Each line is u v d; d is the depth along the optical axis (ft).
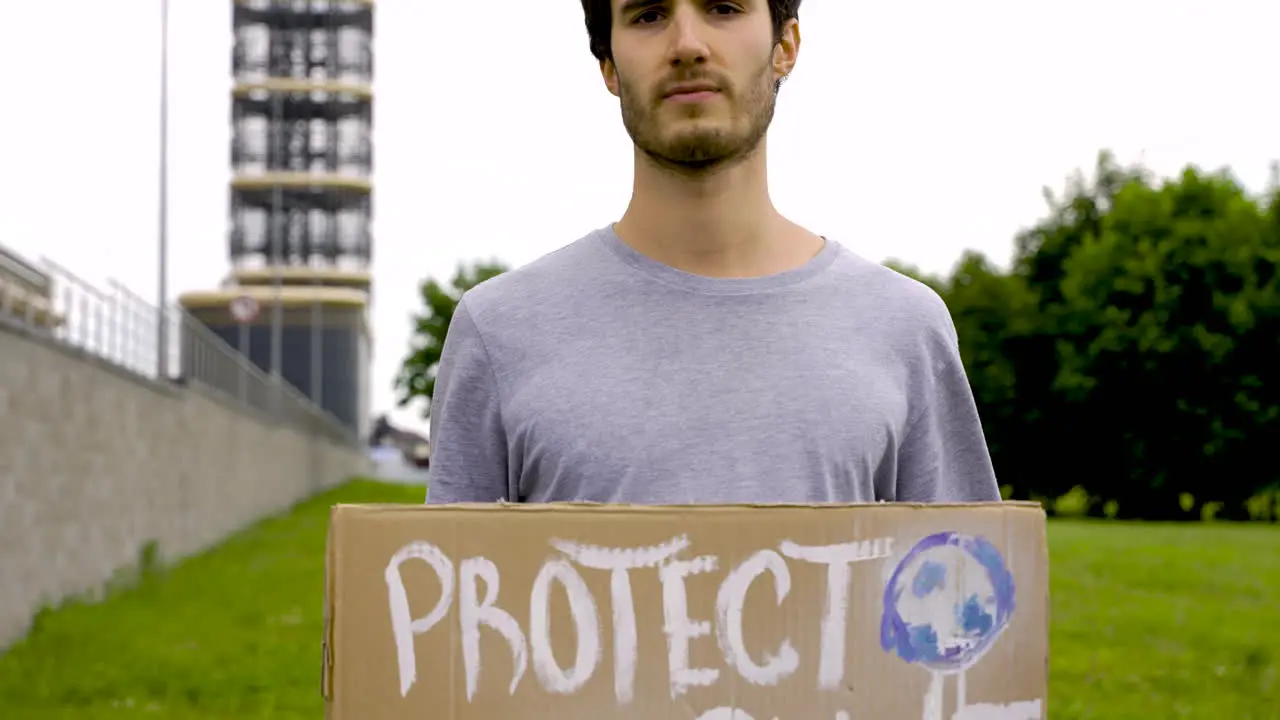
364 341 182.09
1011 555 5.62
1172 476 113.09
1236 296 107.65
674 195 6.66
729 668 5.39
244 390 77.05
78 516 39.68
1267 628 32.73
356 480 151.43
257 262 162.50
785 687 5.40
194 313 155.43
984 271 128.06
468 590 5.32
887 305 6.75
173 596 41.22
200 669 26.99
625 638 5.35
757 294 6.61
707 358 6.46
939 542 5.55
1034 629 5.62
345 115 164.25
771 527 5.43
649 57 6.41
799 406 6.37
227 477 69.21
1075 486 123.85
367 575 5.28
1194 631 32.19
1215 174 122.93
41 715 22.71
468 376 6.75
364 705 5.25
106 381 43.45
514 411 6.54
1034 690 5.60
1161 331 108.68
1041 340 119.75
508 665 5.31
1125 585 42.39
